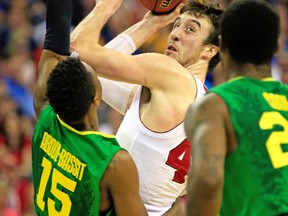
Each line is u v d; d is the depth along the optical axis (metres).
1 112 16.86
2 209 13.80
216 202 5.17
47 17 6.80
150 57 6.85
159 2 7.36
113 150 6.04
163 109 6.77
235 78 5.58
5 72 19.48
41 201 6.34
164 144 6.80
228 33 5.55
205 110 5.37
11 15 21.50
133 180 6.07
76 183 6.07
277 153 5.40
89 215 6.04
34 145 6.47
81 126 6.20
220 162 5.20
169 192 6.97
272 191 5.33
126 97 7.36
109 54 6.79
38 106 6.65
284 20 21.98
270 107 5.51
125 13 20.94
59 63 6.17
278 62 20.31
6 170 15.23
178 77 6.83
